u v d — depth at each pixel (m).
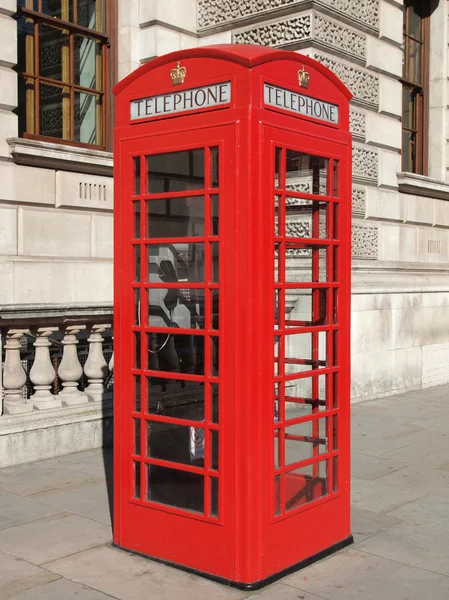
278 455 4.40
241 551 4.21
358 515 5.56
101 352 7.67
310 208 4.62
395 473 6.71
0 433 6.64
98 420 7.43
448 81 13.49
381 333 10.52
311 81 4.51
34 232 8.79
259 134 4.11
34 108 9.26
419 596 4.16
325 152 4.60
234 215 4.13
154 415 4.56
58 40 9.53
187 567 4.44
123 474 4.75
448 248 13.20
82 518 5.37
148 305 4.58
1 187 8.45
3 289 8.38
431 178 12.30
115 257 4.72
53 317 7.09
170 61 4.40
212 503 4.35
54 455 7.06
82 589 4.20
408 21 13.19
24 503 5.70
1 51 8.45
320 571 4.50
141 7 9.91
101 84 10.06
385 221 11.42
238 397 4.18
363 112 10.70
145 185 4.55
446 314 11.98
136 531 4.69
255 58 4.07
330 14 9.82
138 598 4.09
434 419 9.10
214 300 4.28
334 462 4.84
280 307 4.35
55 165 8.95
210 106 4.23
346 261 4.81
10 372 6.94
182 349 4.44
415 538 5.09
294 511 4.48
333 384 4.81
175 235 4.43
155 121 4.47
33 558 4.64
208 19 10.32
